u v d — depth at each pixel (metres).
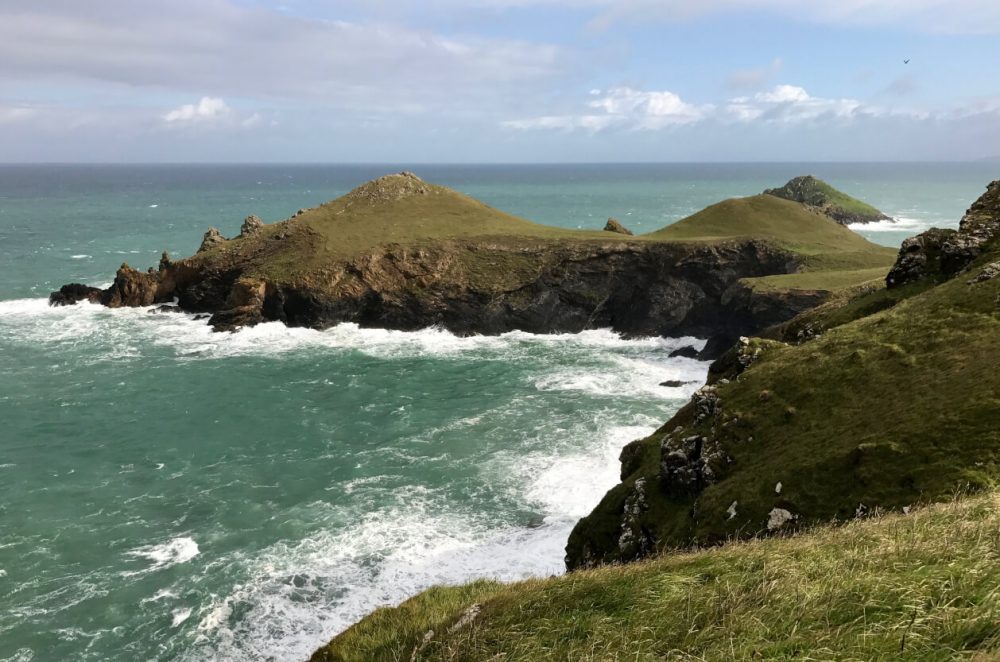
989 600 8.45
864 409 25.42
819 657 8.49
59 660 27.55
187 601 31.23
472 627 14.91
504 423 53.66
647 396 60.69
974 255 37.59
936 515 13.99
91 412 56.38
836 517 21.02
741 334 72.88
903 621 8.59
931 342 27.44
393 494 41.59
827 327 41.50
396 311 88.31
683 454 29.14
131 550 35.53
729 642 9.78
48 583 32.59
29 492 41.97
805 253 87.06
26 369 67.62
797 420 27.12
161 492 42.12
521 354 77.62
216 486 42.91
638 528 28.80
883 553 11.77
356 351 77.88
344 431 52.50
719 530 23.88
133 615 30.27
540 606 14.64
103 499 41.16
